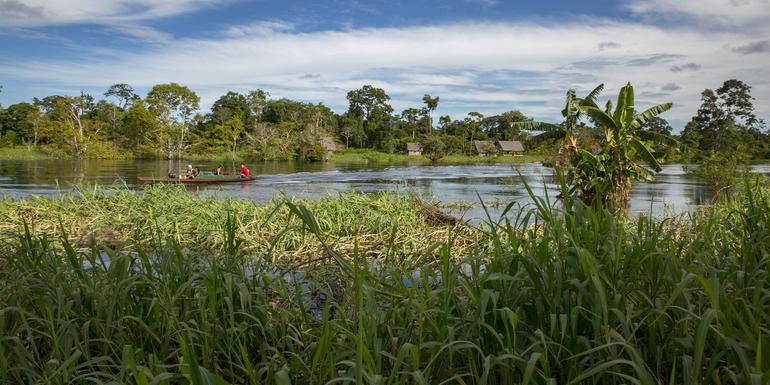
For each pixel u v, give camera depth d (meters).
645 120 16.11
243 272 3.80
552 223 2.98
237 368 3.06
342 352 2.77
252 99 97.38
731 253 4.10
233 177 27.16
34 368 2.96
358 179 30.06
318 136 67.25
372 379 1.96
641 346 2.79
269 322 3.42
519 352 2.62
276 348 3.11
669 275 2.85
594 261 2.65
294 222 8.80
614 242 3.03
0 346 2.70
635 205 16.91
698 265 3.35
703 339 1.99
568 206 3.08
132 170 35.69
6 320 3.26
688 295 2.80
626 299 2.83
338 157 73.88
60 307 3.04
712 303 2.14
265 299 3.52
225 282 3.49
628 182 15.54
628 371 2.64
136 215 9.41
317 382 2.56
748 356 2.28
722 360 2.53
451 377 2.48
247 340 3.35
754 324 2.21
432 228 9.27
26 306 3.38
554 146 18.58
